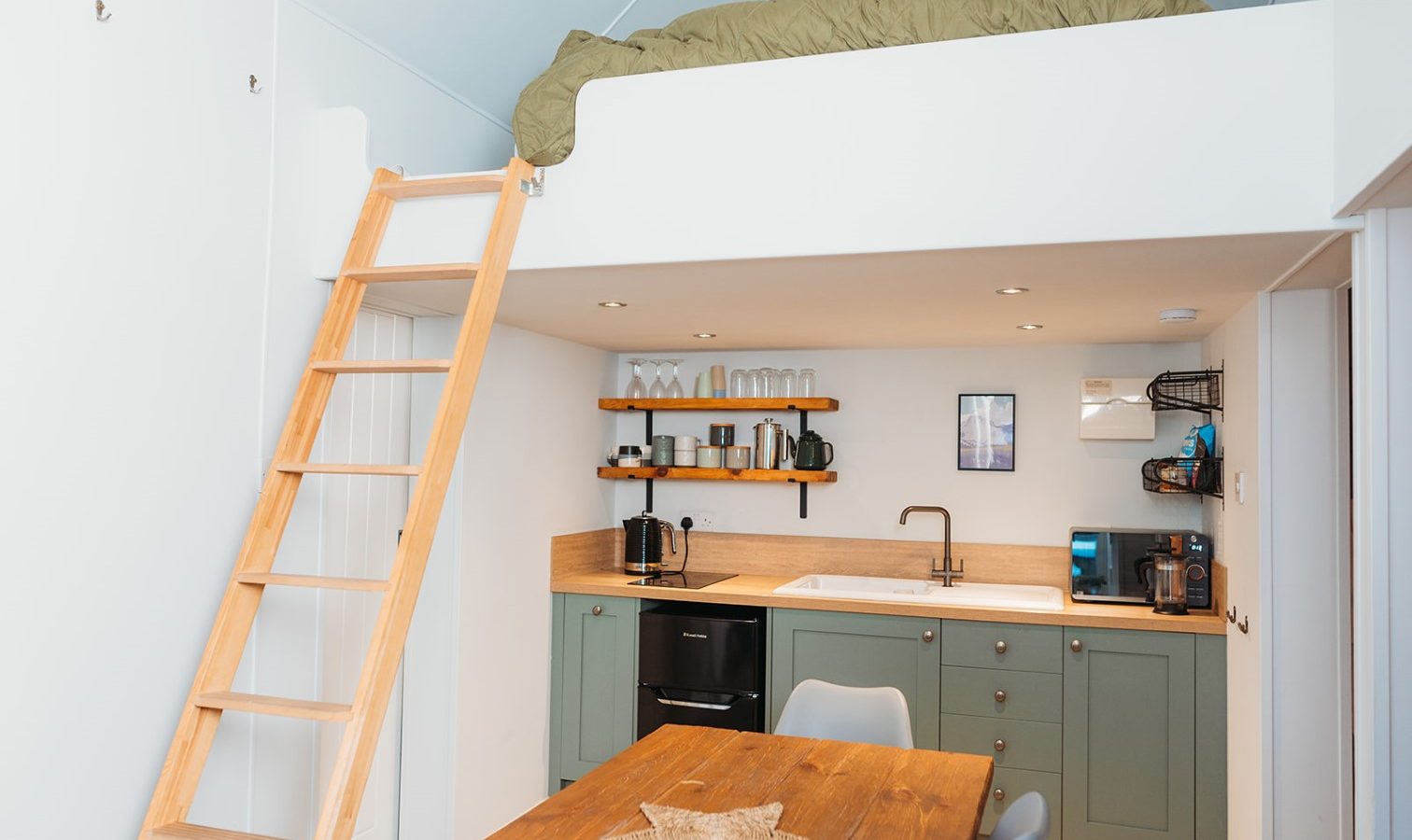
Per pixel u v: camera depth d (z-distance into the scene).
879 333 4.30
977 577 4.67
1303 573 3.17
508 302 3.60
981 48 2.67
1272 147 2.47
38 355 2.30
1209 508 4.17
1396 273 2.32
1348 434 3.15
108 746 2.49
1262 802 3.18
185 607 2.70
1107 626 3.87
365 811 3.73
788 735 3.03
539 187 3.02
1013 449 4.64
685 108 2.91
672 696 4.41
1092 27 2.60
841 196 2.77
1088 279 3.06
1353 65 2.24
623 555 5.23
